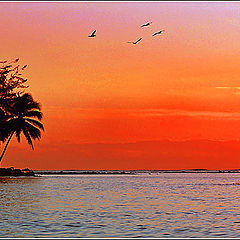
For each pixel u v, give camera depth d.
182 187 152.00
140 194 111.69
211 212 70.12
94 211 69.94
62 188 133.50
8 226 53.16
